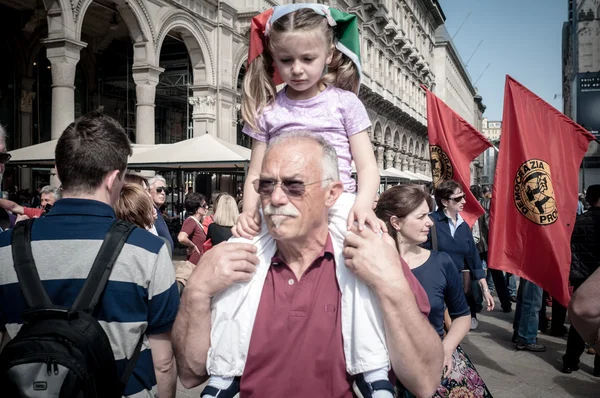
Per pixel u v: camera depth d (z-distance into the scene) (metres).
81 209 1.96
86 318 1.72
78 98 21.77
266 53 2.11
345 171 2.01
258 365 1.71
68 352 1.60
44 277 1.80
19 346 1.61
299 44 1.84
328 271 1.80
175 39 20.88
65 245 1.86
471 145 5.75
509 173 4.93
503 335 6.80
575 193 4.77
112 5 18.89
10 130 19.20
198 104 18.14
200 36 17.70
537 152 4.83
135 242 1.92
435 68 61.12
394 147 40.66
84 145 2.00
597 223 5.55
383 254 1.63
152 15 15.34
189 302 1.72
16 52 18.94
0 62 19.00
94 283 1.79
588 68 40.50
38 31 19.06
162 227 4.67
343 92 2.07
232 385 1.74
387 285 1.59
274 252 1.84
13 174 17.09
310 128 2.00
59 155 2.02
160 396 2.04
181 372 1.83
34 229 1.91
